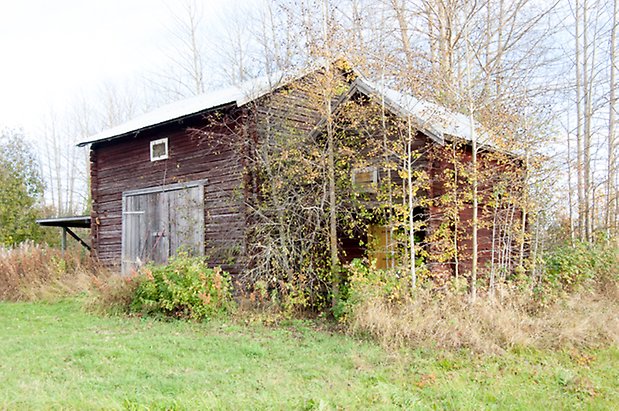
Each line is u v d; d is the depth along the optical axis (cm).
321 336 916
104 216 1647
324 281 1110
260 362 760
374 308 907
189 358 769
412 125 1023
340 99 1141
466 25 1702
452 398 615
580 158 1662
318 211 1127
